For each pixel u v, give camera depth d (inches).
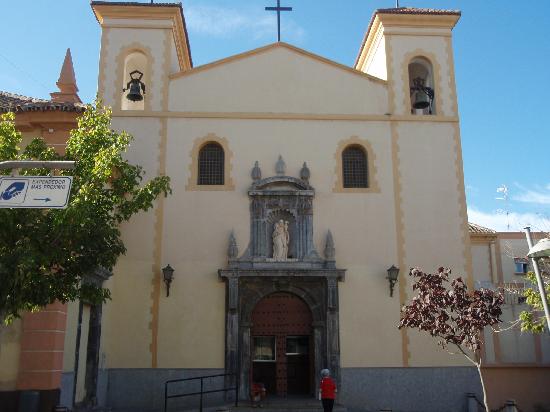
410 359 745.6
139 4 836.6
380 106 828.0
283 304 775.7
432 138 818.8
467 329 530.6
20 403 543.5
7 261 358.0
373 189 796.0
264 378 762.8
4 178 333.4
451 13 855.7
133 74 880.3
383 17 855.7
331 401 625.6
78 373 646.5
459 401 740.7
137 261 755.4
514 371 771.4
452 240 784.3
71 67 858.1
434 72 846.5
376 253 775.1
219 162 805.2
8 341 561.3
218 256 763.4
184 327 741.3
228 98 820.6
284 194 780.6
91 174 420.8
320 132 814.5
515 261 1204.5
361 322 752.3
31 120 682.8
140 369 727.7
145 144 796.0
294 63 839.7
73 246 408.5
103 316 715.4
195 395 726.5
